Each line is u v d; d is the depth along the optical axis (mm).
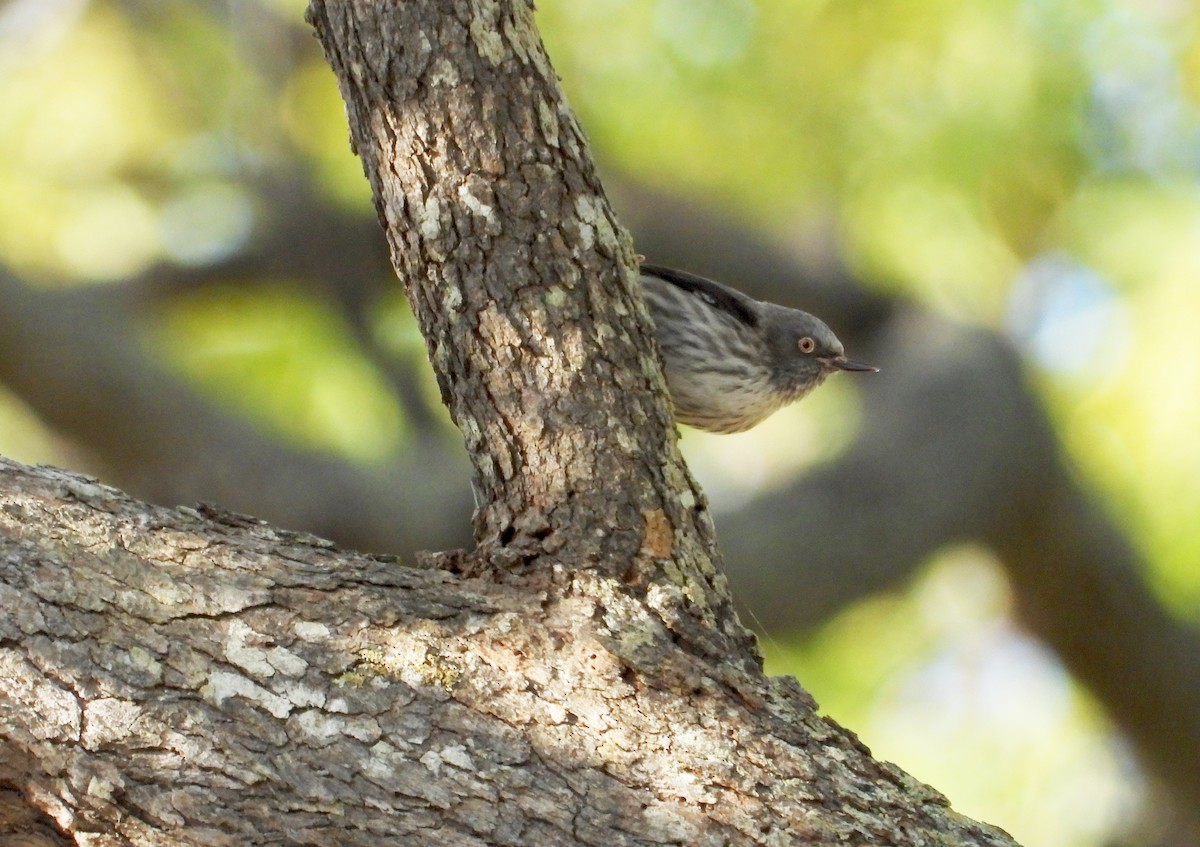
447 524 12516
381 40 6363
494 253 6352
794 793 5438
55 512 5652
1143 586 14938
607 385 6352
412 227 6434
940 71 14875
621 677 5613
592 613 5824
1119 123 15078
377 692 5438
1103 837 17016
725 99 15203
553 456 6254
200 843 5258
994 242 15500
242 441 12633
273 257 14156
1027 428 14109
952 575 17219
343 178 14750
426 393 14992
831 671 16500
